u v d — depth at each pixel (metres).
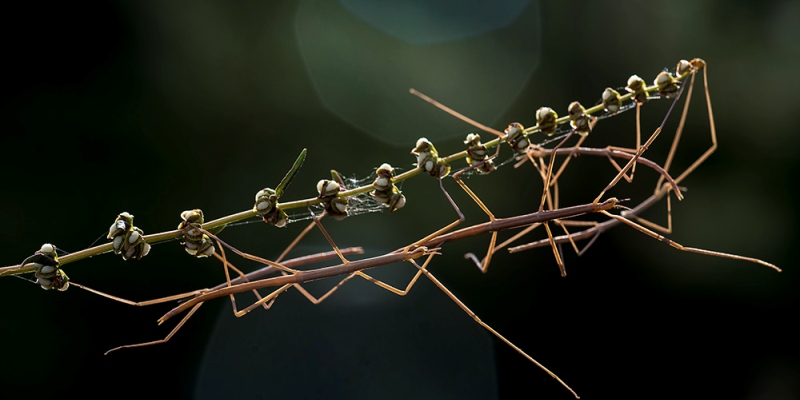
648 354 1.00
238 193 0.98
